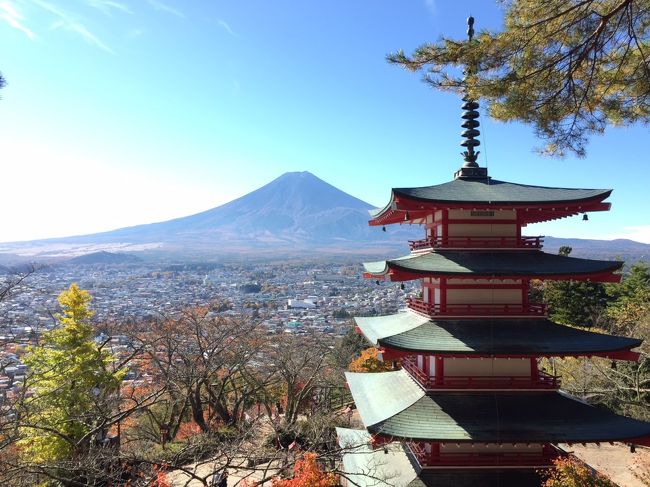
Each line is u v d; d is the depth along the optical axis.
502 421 16.75
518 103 12.26
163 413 47.25
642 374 33.75
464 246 18.86
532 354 16.80
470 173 21.05
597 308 58.34
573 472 15.88
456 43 12.37
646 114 12.92
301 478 18.48
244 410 47.75
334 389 53.84
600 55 12.32
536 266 18.02
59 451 26.53
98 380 30.92
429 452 17.95
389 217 21.70
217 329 45.66
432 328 18.12
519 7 11.55
